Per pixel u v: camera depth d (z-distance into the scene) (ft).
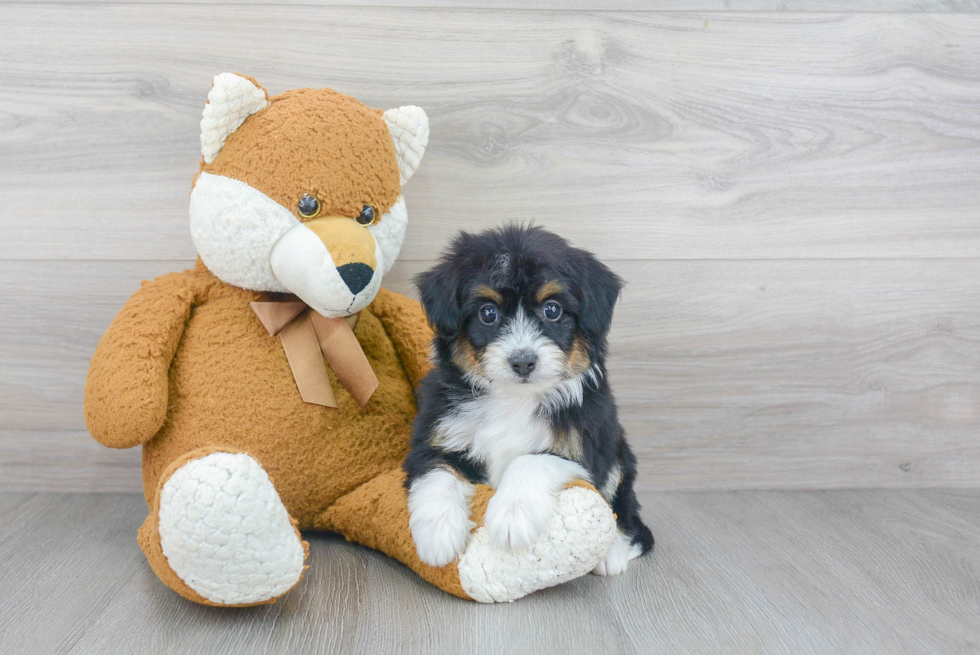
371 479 6.37
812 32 7.56
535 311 5.57
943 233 7.86
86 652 4.54
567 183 7.64
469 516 5.39
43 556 6.00
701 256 7.79
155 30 7.23
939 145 7.77
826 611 5.23
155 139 7.35
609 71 7.52
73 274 7.45
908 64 7.65
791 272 7.84
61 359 7.54
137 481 7.72
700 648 4.71
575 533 5.07
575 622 5.02
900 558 6.21
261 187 5.66
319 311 5.93
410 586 5.53
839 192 7.77
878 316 7.93
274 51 7.32
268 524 4.66
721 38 7.52
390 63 7.39
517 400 5.87
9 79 7.21
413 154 6.42
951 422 8.10
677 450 8.02
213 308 6.22
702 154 7.67
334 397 6.27
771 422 8.02
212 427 5.92
